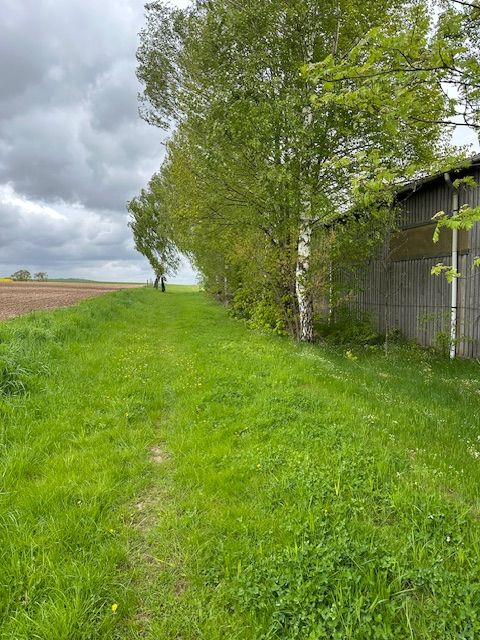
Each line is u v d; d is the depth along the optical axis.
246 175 10.59
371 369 8.20
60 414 4.89
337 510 2.96
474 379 7.62
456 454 3.95
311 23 9.55
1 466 3.56
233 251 12.80
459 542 2.59
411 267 12.08
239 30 9.68
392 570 2.36
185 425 4.84
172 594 2.33
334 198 10.09
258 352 8.93
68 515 2.92
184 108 11.34
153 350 9.46
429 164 4.76
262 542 2.67
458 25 3.47
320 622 2.05
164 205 28.27
